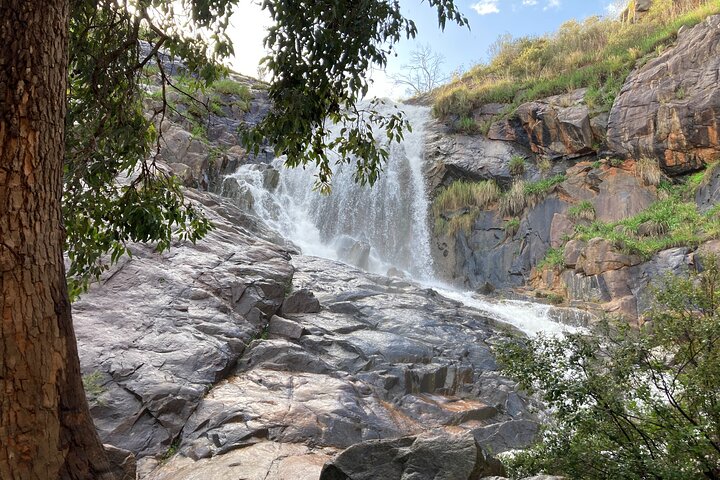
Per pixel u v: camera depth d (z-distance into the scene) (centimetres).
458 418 856
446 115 2148
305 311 1095
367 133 561
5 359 252
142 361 790
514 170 1853
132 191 541
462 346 1044
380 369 929
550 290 1522
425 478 375
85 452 278
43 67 269
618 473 385
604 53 1972
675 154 1566
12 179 257
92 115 532
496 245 1742
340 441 721
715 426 388
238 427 704
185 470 630
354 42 502
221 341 884
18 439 253
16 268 257
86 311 860
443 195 1892
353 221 1925
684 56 1622
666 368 425
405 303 1190
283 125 516
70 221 523
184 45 536
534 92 1955
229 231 1309
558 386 428
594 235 1523
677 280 469
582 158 1777
